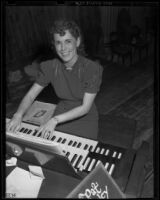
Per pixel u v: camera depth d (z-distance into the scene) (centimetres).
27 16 318
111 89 282
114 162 124
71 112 161
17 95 261
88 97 164
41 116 164
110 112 253
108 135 168
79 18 343
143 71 311
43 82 174
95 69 166
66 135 144
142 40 339
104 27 355
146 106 261
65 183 108
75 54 165
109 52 342
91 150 133
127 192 106
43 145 99
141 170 116
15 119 157
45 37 327
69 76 168
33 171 109
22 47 312
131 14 351
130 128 173
